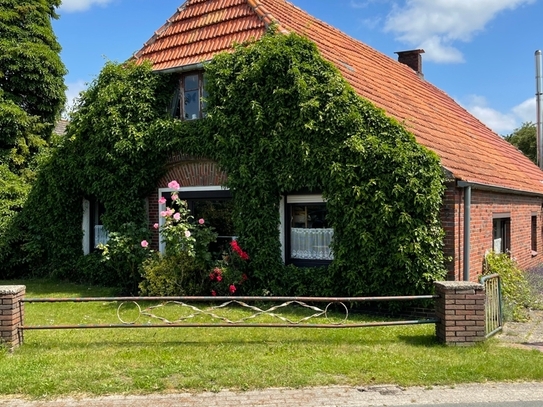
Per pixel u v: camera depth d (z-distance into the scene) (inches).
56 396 213.8
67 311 379.2
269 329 317.7
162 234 420.2
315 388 220.1
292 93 392.2
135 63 510.6
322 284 381.1
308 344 280.8
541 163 1095.6
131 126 471.5
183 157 460.4
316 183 383.2
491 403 203.3
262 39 421.4
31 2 708.7
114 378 229.0
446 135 512.1
